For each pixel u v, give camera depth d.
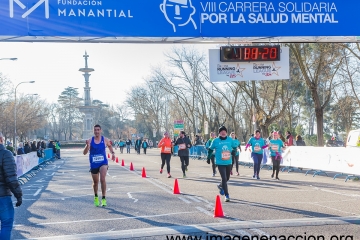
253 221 9.15
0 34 11.19
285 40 12.73
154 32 11.85
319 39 12.78
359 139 21.14
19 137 77.75
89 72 93.38
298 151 21.84
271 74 13.33
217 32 12.16
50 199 13.71
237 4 12.24
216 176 20.73
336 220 9.14
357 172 17.41
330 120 64.12
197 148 40.31
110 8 11.65
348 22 12.69
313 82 27.92
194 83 50.31
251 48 13.15
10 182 6.80
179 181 18.25
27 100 77.19
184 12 12.02
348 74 37.72
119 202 12.41
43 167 32.03
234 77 13.26
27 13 11.30
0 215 6.82
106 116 121.44
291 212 10.26
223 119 64.00
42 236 8.37
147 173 22.92
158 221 9.45
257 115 36.19
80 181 19.61
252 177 19.77
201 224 8.97
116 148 88.62
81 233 8.52
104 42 11.85
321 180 18.30
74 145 99.50
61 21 11.41
